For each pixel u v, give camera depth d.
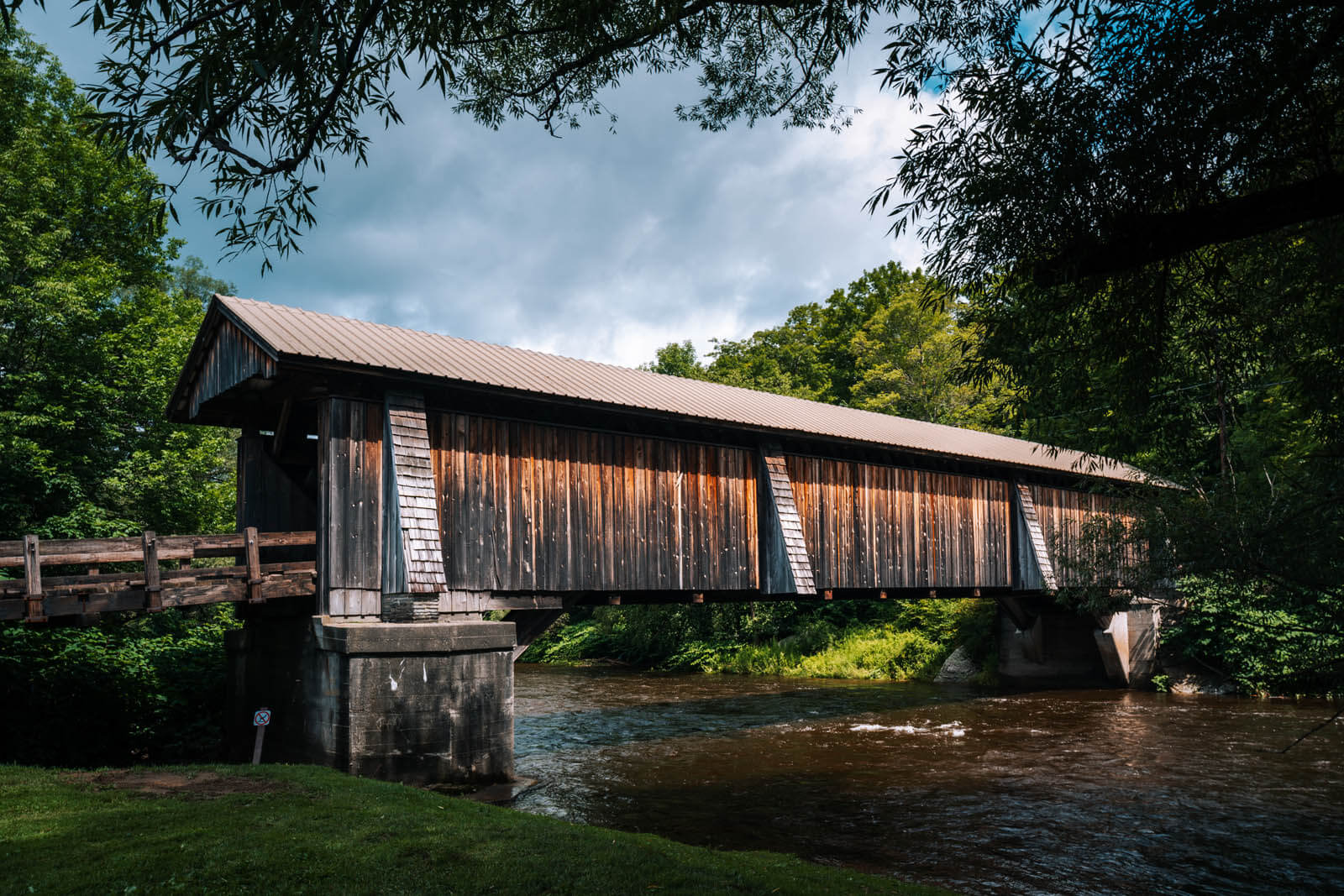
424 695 10.77
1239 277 5.96
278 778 8.46
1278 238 5.50
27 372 17.94
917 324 39.25
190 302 24.41
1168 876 8.02
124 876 5.29
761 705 21.00
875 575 18.39
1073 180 4.57
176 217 5.04
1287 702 20.28
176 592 10.57
